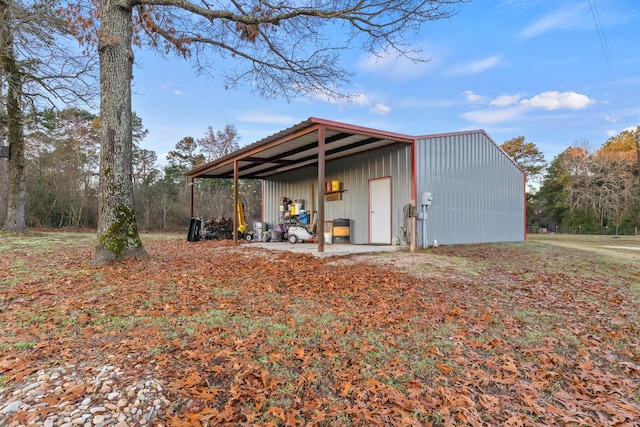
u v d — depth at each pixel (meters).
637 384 2.61
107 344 2.69
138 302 3.81
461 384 2.42
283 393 2.17
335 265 6.39
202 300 3.97
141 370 2.29
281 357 2.63
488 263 7.36
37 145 19.19
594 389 2.49
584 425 2.06
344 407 2.08
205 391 2.09
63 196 20.20
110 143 5.97
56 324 3.12
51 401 1.90
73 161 20.84
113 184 5.98
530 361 2.90
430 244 9.70
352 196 11.23
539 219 35.94
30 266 5.55
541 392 2.42
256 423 1.88
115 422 1.78
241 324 3.26
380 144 9.82
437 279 5.61
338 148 10.23
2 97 10.66
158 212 24.20
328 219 12.22
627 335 3.63
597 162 29.39
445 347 3.04
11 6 8.95
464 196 11.01
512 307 4.38
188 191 26.00
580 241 17.75
